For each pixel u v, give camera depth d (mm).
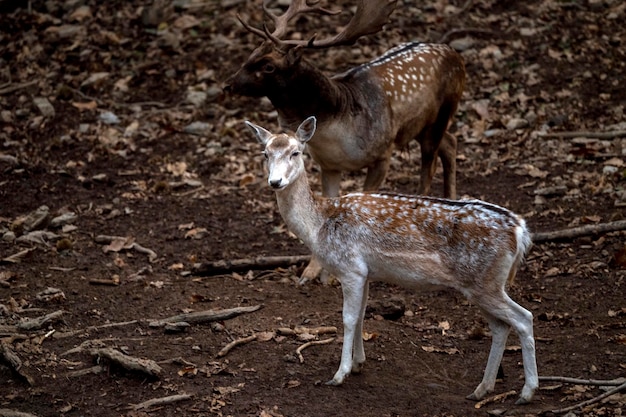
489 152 16094
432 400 9016
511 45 19047
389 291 11953
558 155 15664
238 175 15727
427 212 9016
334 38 12172
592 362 9656
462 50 18875
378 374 9656
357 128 12117
